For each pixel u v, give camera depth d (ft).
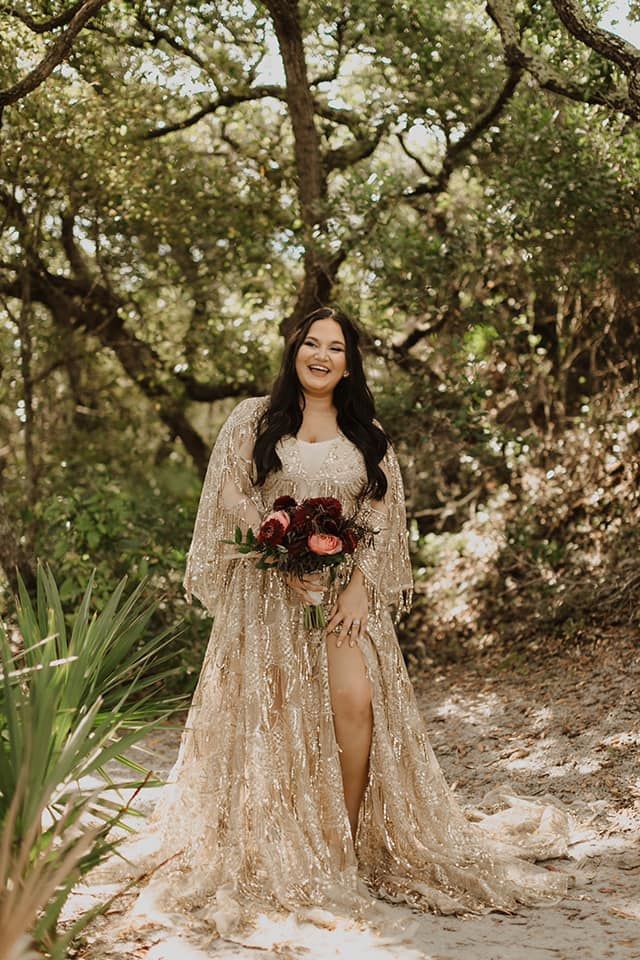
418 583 28.37
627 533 24.04
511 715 19.39
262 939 10.00
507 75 24.49
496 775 16.71
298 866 11.20
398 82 25.61
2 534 24.14
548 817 13.85
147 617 11.18
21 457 35.91
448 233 25.91
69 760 8.82
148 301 33.30
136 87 25.30
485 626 25.48
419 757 12.46
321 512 11.88
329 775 11.80
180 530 25.82
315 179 26.25
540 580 25.08
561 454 27.45
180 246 30.30
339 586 12.53
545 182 23.45
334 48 25.39
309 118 25.49
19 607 10.56
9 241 30.45
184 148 27.43
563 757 16.76
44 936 8.75
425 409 27.94
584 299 27.32
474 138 26.07
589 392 28.66
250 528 12.18
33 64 24.23
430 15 23.59
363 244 25.22
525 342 29.07
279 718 11.88
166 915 10.44
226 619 12.49
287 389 12.97
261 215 28.73
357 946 9.91
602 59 21.70
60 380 36.73
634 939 10.13
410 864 11.91
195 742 12.13
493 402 29.01
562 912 11.09
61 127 24.94
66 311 33.40
